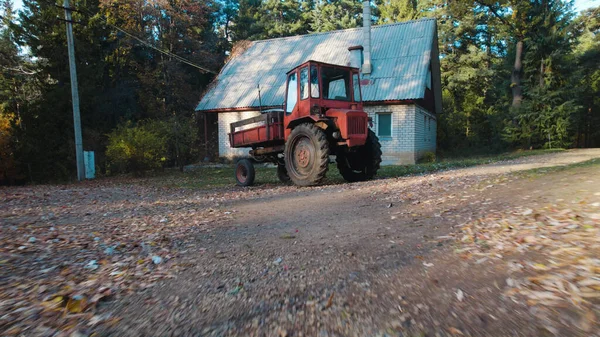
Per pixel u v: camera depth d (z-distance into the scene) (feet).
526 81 67.56
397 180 26.81
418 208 15.26
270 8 134.51
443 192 18.28
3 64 76.23
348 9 134.51
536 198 13.76
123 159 50.72
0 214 20.62
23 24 67.46
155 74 79.30
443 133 83.76
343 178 34.42
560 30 65.57
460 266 7.92
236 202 22.31
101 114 73.61
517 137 67.77
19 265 10.23
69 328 6.22
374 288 7.25
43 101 63.31
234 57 77.92
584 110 82.38
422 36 62.03
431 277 7.50
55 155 64.08
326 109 28.19
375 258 9.23
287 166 29.35
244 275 8.77
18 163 58.54
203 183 38.60
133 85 82.07
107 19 76.38
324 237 12.01
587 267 6.73
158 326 6.21
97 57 75.72
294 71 29.25
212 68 94.89
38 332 6.10
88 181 50.85
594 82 84.33
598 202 11.46
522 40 68.80
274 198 22.75
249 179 32.99
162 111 78.69
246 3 128.47
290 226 14.23
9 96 75.20
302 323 6.00
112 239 13.43
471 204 14.53
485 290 6.51
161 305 7.15
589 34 90.22
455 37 96.02
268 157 34.17
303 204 19.42
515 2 67.46
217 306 6.98
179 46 86.99
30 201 26.58
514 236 9.39
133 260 10.53
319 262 9.36
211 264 9.83
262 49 76.48
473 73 87.81
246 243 11.96
